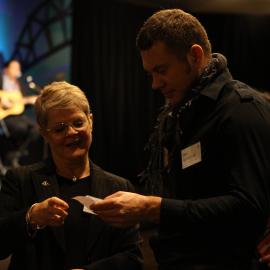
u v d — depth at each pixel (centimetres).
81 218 177
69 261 172
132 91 810
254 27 776
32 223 163
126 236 180
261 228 141
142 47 149
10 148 676
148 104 819
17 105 680
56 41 751
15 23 727
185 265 145
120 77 801
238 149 137
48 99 178
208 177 144
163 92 154
